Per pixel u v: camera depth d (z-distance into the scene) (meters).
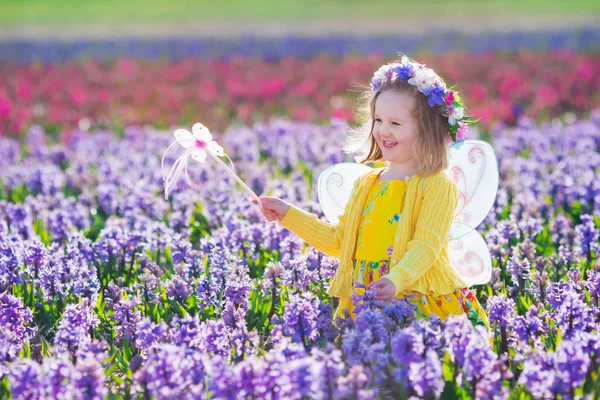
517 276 6.73
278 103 21.34
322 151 13.73
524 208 9.32
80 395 4.61
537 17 45.19
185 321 5.33
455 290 5.76
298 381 4.33
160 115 19.33
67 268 7.06
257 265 7.79
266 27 42.91
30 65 28.27
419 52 29.72
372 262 5.78
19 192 11.59
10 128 17.58
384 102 5.78
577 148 12.86
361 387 4.54
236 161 13.25
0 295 6.00
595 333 5.40
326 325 5.45
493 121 17.25
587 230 7.52
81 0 69.56
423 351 4.89
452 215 5.70
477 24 41.34
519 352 5.45
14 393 4.61
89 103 20.70
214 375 4.57
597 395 4.77
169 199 10.57
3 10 60.09
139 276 6.79
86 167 12.55
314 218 6.16
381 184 5.90
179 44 33.94
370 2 65.00
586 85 20.97
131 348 5.81
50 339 6.46
